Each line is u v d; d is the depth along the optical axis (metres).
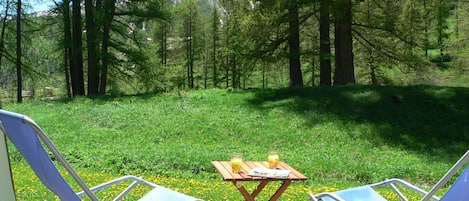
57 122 13.99
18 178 7.38
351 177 8.73
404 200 4.38
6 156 3.15
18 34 23.84
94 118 14.25
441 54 26.55
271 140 12.20
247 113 14.23
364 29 19.22
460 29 25.28
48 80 26.38
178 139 12.35
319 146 11.74
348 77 17.30
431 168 9.41
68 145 11.16
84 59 23.58
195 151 10.10
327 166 9.14
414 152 11.28
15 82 27.42
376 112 13.62
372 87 15.54
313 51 18.16
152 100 16.45
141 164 9.08
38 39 25.27
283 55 17.75
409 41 17.97
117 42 22.12
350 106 14.12
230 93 16.62
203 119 13.77
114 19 22.55
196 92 17.34
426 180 8.86
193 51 40.53
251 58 17.64
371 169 9.05
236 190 6.84
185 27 39.97
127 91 26.00
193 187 7.13
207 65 41.69
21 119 2.95
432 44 18.97
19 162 9.46
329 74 18.72
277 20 16.78
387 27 17.58
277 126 13.08
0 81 27.50
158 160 9.30
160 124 13.47
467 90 14.76
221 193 6.60
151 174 8.66
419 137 12.23
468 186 2.98
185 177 8.45
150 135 12.63
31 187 6.60
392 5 17.78
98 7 21.06
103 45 21.67
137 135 12.65
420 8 20.17
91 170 8.88
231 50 18.09
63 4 22.05
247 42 17.64
